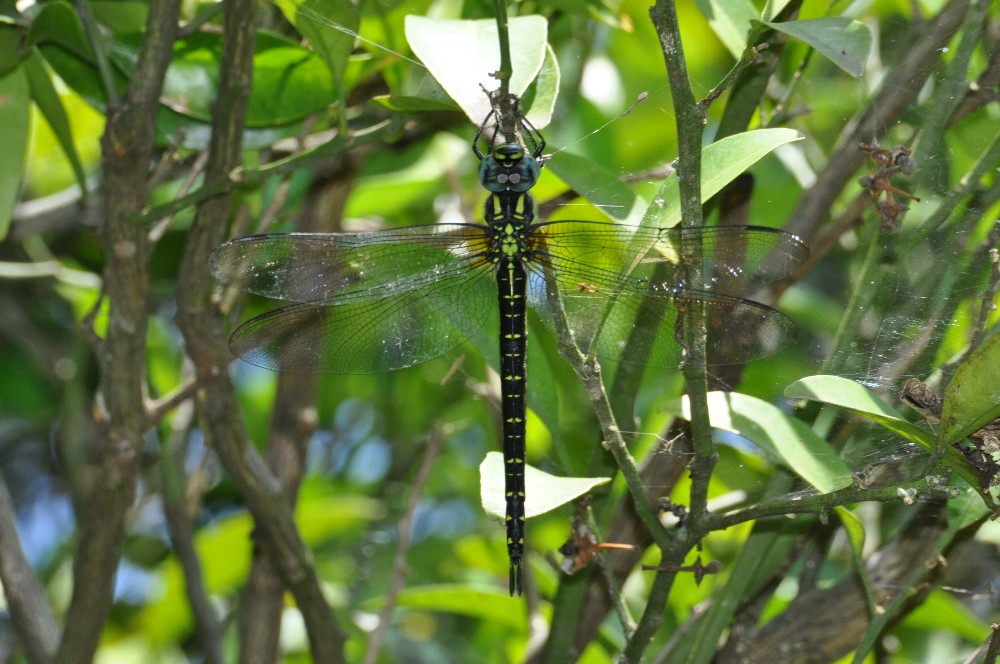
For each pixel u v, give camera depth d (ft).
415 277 6.48
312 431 6.58
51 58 6.50
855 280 6.44
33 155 6.83
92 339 6.42
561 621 6.45
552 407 6.47
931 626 6.56
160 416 6.44
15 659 6.73
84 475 6.75
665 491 6.46
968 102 6.39
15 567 6.49
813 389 6.28
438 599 6.62
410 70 6.52
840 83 6.58
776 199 6.70
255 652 6.54
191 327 6.43
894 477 6.39
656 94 6.46
